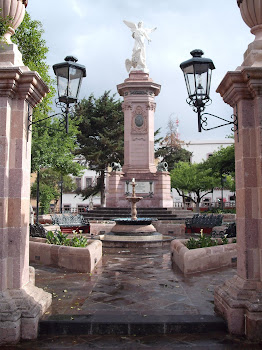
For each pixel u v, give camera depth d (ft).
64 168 61.87
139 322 16.15
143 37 80.02
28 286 17.35
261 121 16.56
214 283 23.90
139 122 77.51
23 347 14.65
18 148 16.74
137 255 36.35
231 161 87.76
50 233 33.42
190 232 57.52
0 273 15.76
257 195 16.75
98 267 29.81
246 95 16.98
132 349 14.46
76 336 15.83
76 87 21.71
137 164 76.84
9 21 17.21
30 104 18.02
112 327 16.07
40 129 57.93
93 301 19.60
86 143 115.75
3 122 16.31
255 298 15.78
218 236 43.16
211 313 17.56
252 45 17.31
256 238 16.65
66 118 21.45
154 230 46.01
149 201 74.43
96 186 116.98
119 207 72.95
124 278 25.46
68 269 28.71
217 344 14.87
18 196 16.55
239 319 15.85
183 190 132.05
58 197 139.33
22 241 16.74
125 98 78.54
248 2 17.25
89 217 68.64
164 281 24.52
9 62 16.72
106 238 44.70
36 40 37.99
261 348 14.47
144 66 79.25
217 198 159.53
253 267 16.53
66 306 18.58
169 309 18.20
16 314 15.29
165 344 14.92
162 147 135.54
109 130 115.55
